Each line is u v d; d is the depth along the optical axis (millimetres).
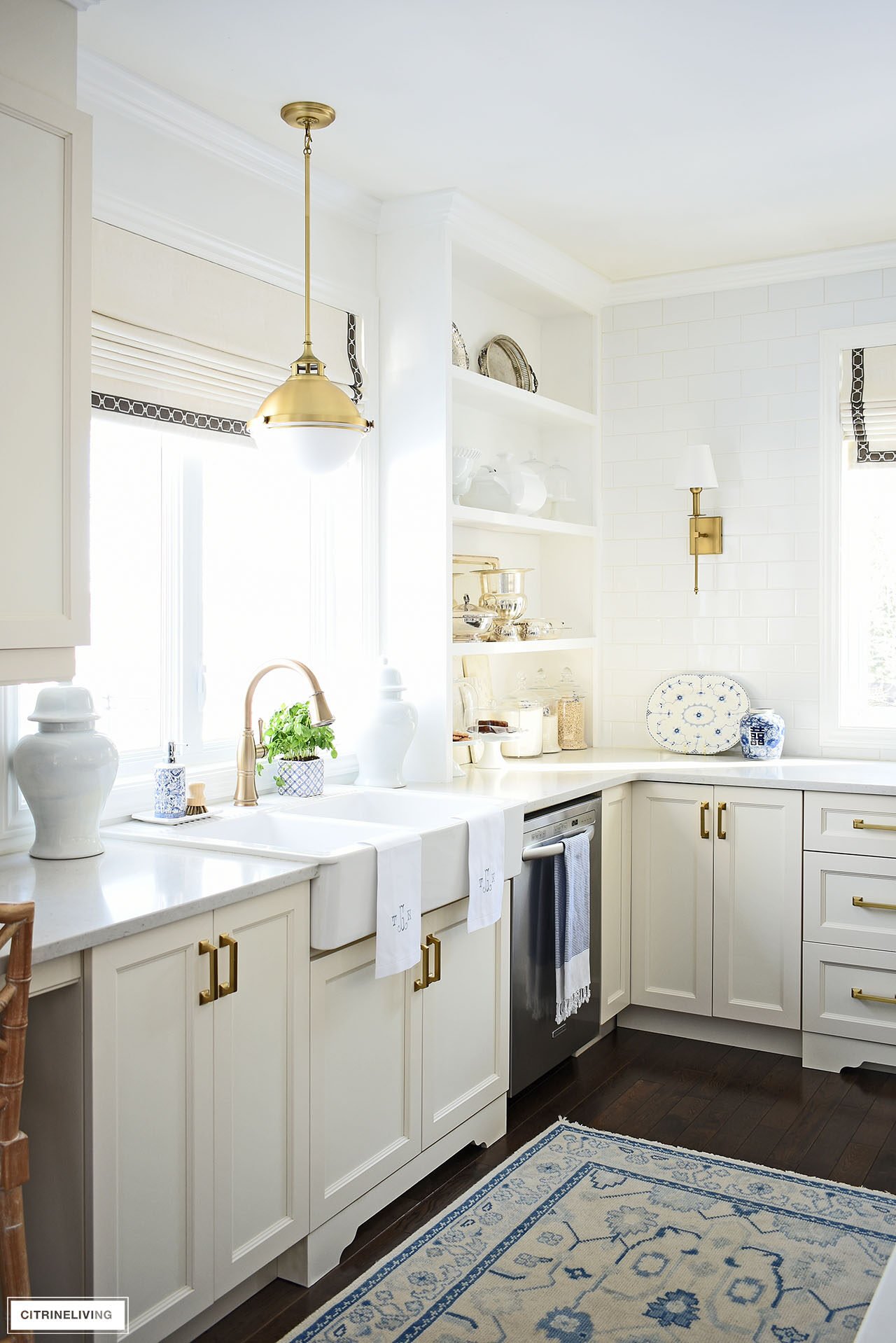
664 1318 2279
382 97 2896
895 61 2730
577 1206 2732
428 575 3658
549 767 4047
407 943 2602
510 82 2820
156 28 2529
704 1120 3256
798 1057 3775
